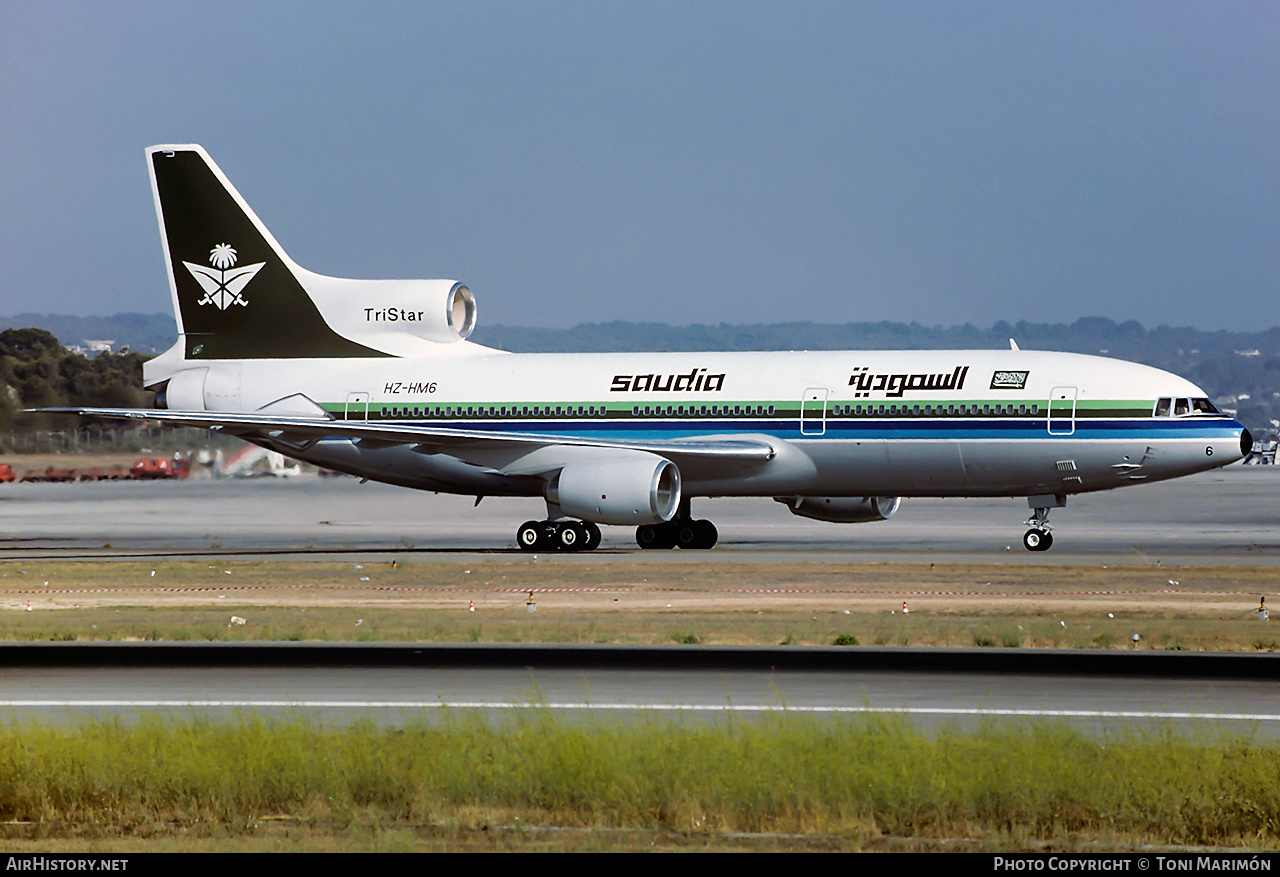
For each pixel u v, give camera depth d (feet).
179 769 177.99
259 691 250.57
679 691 248.11
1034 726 192.85
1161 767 174.19
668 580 437.17
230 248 602.03
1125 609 363.97
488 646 305.73
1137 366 504.43
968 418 505.25
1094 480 501.56
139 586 442.50
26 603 399.44
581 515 515.50
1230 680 258.98
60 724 213.25
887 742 183.52
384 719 223.10
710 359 549.54
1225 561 485.97
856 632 324.80
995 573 447.83
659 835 165.17
